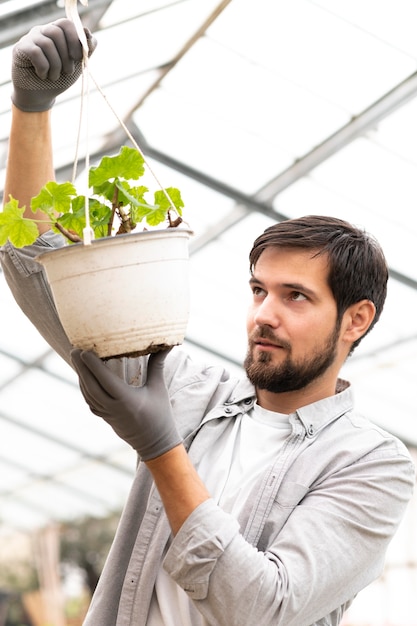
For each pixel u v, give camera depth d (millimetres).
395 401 10461
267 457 1773
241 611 1581
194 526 1575
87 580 17109
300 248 1723
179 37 6105
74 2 1696
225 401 1872
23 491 17141
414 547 10891
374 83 6062
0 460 15883
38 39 1654
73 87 6258
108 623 1753
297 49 5988
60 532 17406
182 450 1602
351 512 1691
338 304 1742
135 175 1611
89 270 1495
